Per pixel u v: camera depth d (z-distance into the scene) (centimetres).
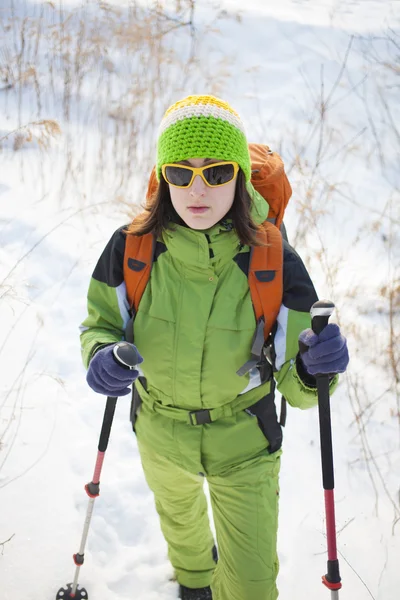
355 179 542
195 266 196
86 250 427
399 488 304
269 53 690
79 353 360
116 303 210
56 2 685
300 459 320
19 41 628
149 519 282
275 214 217
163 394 210
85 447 309
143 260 202
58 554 259
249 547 206
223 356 198
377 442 330
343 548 273
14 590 244
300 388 196
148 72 610
